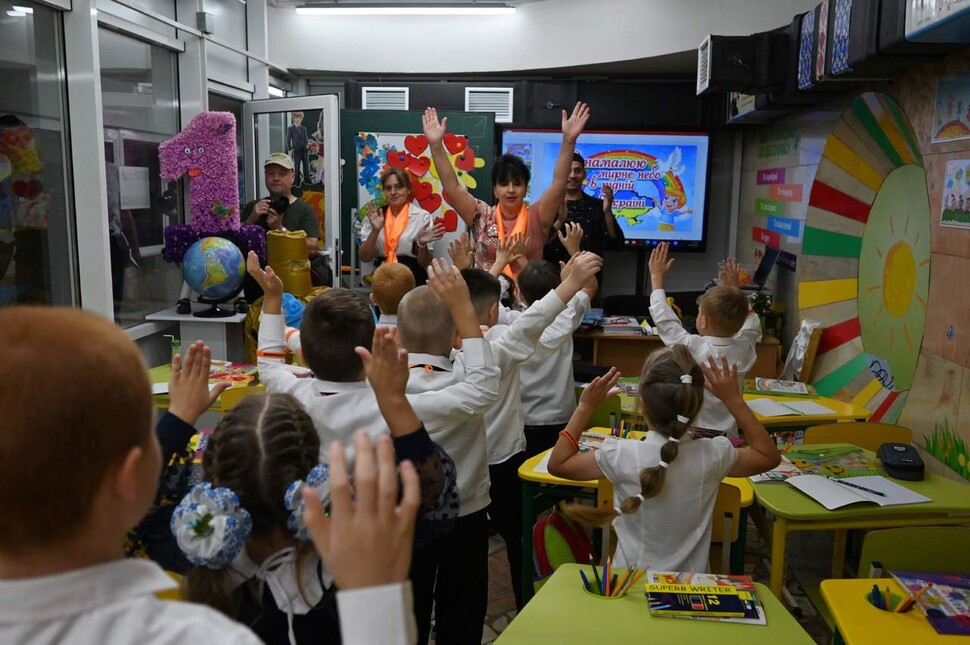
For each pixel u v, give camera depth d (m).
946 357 3.32
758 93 4.93
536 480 2.46
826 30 3.88
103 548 0.63
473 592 2.07
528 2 6.77
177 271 5.00
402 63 7.12
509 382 2.70
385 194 5.41
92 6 3.67
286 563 1.08
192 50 4.97
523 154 7.13
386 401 1.15
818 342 4.71
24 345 0.59
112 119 4.26
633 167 7.12
